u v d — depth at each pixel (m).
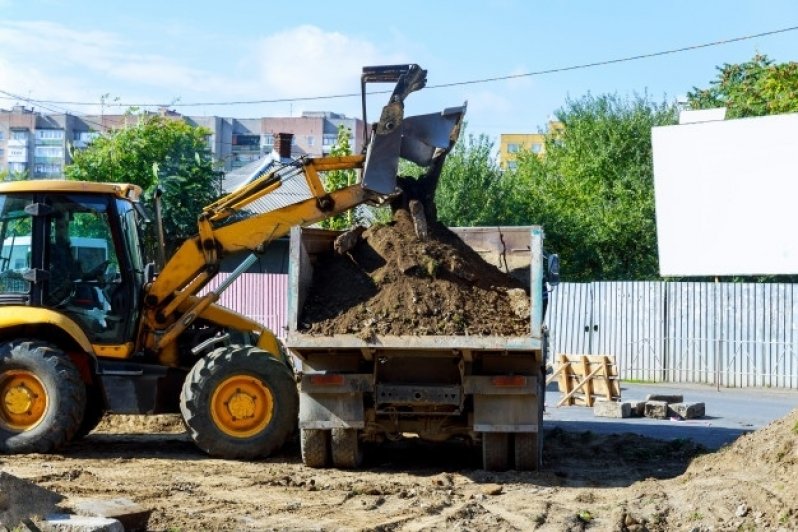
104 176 31.72
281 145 39.44
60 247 11.52
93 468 10.27
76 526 6.46
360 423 10.18
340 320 10.05
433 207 11.50
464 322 9.96
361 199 11.84
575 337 27.52
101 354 11.55
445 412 10.29
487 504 8.77
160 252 12.84
